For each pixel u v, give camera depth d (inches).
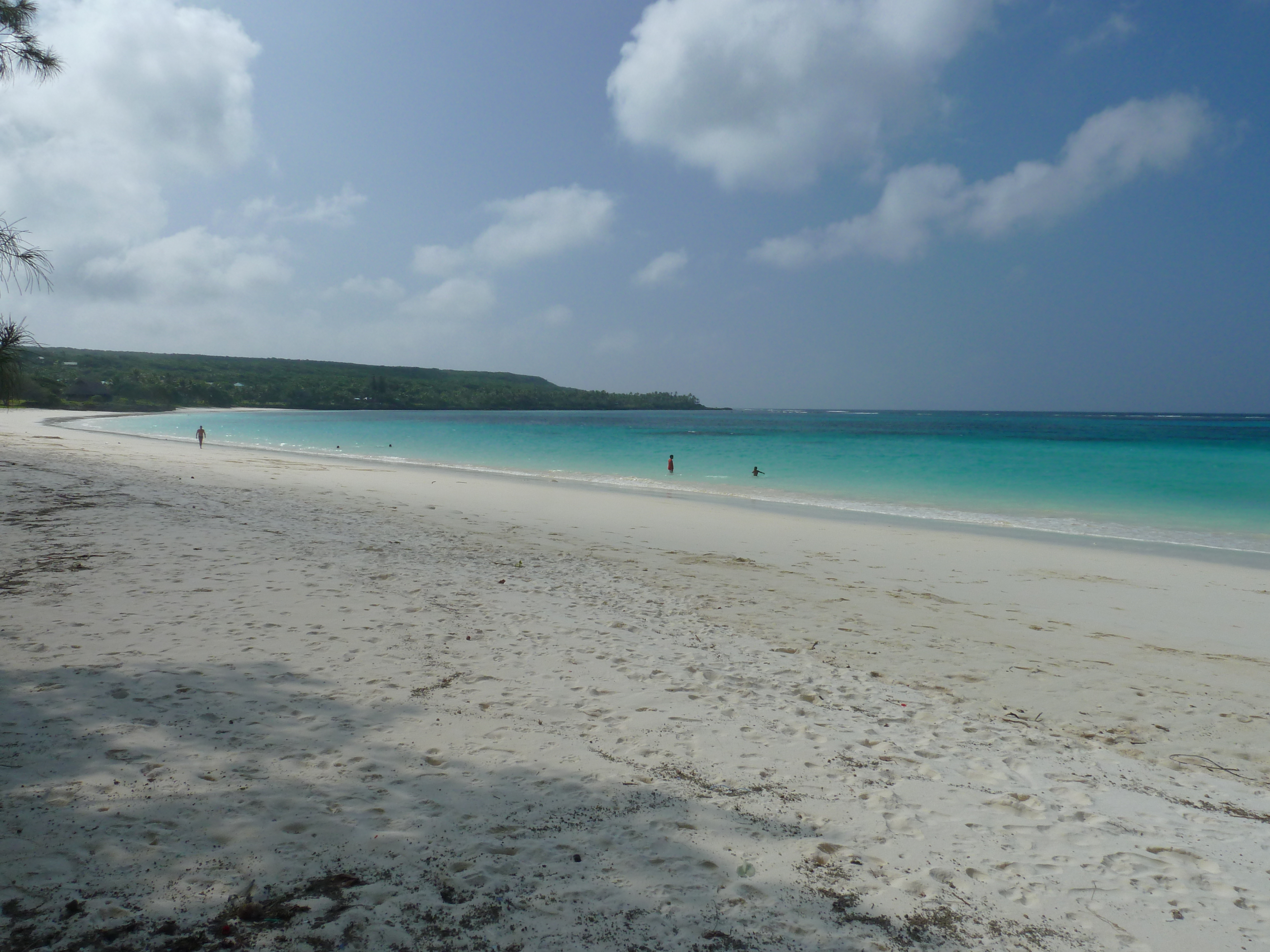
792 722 193.0
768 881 116.9
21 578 284.8
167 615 248.2
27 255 187.5
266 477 864.3
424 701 187.3
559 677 215.8
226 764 143.3
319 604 278.2
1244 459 1572.3
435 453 1616.6
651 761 161.5
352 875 109.2
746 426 4033.0
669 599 339.3
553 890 109.5
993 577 434.6
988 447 2080.5
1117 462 1502.2
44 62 233.6
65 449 1130.7
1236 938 110.0
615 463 1416.1
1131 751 191.2
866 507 788.6
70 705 165.9
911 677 245.4
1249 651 297.1
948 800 152.9
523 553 440.1
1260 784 175.3
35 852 107.7
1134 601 381.1
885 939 103.8
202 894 101.6
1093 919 113.0
